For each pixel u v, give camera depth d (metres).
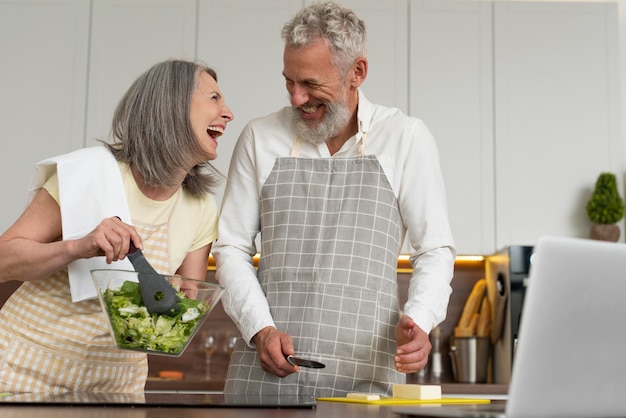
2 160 3.19
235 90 3.26
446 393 2.96
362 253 1.68
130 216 1.56
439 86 3.28
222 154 3.22
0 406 1.12
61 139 3.21
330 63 1.67
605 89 3.30
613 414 0.93
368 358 1.65
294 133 1.79
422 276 1.66
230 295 1.67
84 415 0.97
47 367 1.53
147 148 1.57
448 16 3.31
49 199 1.54
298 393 1.63
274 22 3.29
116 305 1.31
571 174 3.25
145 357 1.66
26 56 3.24
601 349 0.91
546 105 3.28
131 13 3.28
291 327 1.67
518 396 0.88
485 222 3.22
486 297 3.39
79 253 1.41
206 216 1.76
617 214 3.14
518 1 3.33
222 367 3.41
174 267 1.68
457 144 3.25
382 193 1.71
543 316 0.87
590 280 0.88
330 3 1.73
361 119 1.75
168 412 1.03
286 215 1.73
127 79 3.25
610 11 3.33
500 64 3.29
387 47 3.29
